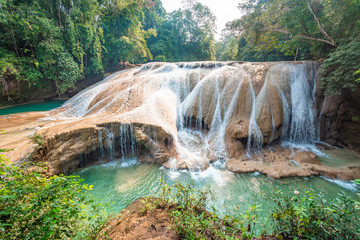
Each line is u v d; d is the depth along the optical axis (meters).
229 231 2.77
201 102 11.74
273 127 9.65
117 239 2.98
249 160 8.64
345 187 6.64
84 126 7.99
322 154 8.99
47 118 11.12
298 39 14.05
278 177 7.26
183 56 43.44
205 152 9.26
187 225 2.90
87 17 20.03
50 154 7.13
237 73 11.75
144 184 6.87
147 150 8.88
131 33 28.38
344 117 9.83
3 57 14.21
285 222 2.71
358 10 9.27
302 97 10.52
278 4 14.09
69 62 17.84
